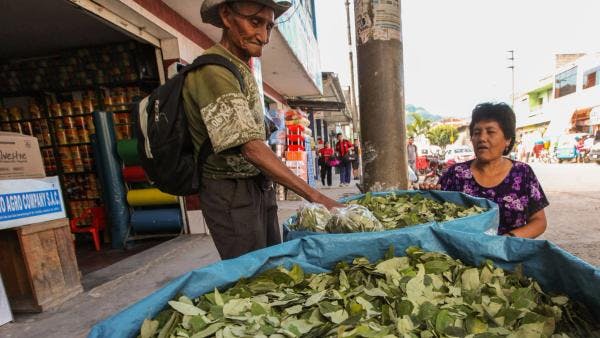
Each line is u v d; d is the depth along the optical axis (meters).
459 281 1.00
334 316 0.84
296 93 11.13
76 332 2.12
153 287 2.78
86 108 4.73
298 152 7.43
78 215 4.96
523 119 31.61
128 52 4.52
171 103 1.22
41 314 2.38
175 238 4.29
